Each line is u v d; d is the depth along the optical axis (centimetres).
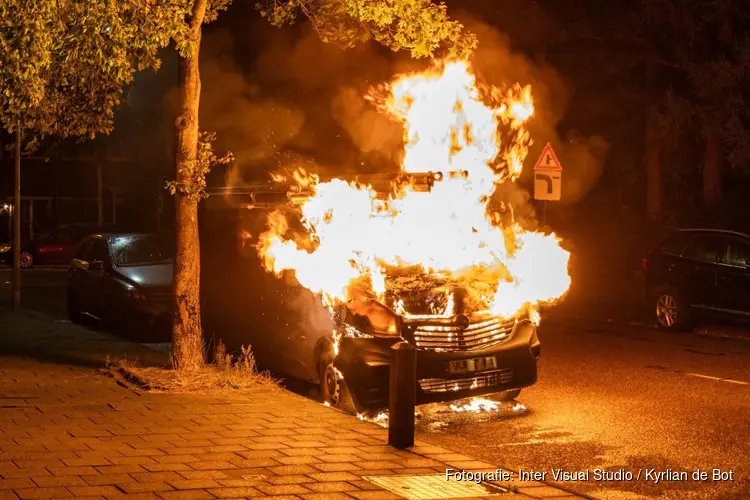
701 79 2362
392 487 671
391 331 951
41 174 4747
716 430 926
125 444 779
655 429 931
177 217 1126
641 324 1861
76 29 944
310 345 1034
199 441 797
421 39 1141
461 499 648
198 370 1104
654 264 1769
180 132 1119
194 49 1088
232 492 648
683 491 715
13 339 1466
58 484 655
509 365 986
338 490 659
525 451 844
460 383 968
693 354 1437
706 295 1673
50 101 1128
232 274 1212
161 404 955
